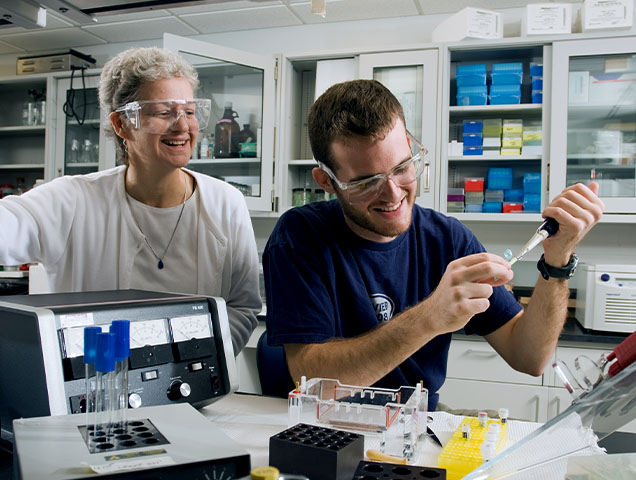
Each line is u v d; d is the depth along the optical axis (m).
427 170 2.88
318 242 1.19
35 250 1.27
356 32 3.42
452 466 0.71
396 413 0.78
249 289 1.43
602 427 0.60
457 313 0.86
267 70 3.08
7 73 4.27
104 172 1.40
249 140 3.10
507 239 3.11
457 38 2.86
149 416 0.67
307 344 1.09
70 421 0.65
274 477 0.39
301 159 3.43
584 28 2.68
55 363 0.75
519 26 3.08
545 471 0.55
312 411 0.85
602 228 2.98
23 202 1.25
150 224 1.34
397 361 0.98
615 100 2.72
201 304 0.99
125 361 0.67
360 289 1.20
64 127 3.66
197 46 2.81
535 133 2.83
